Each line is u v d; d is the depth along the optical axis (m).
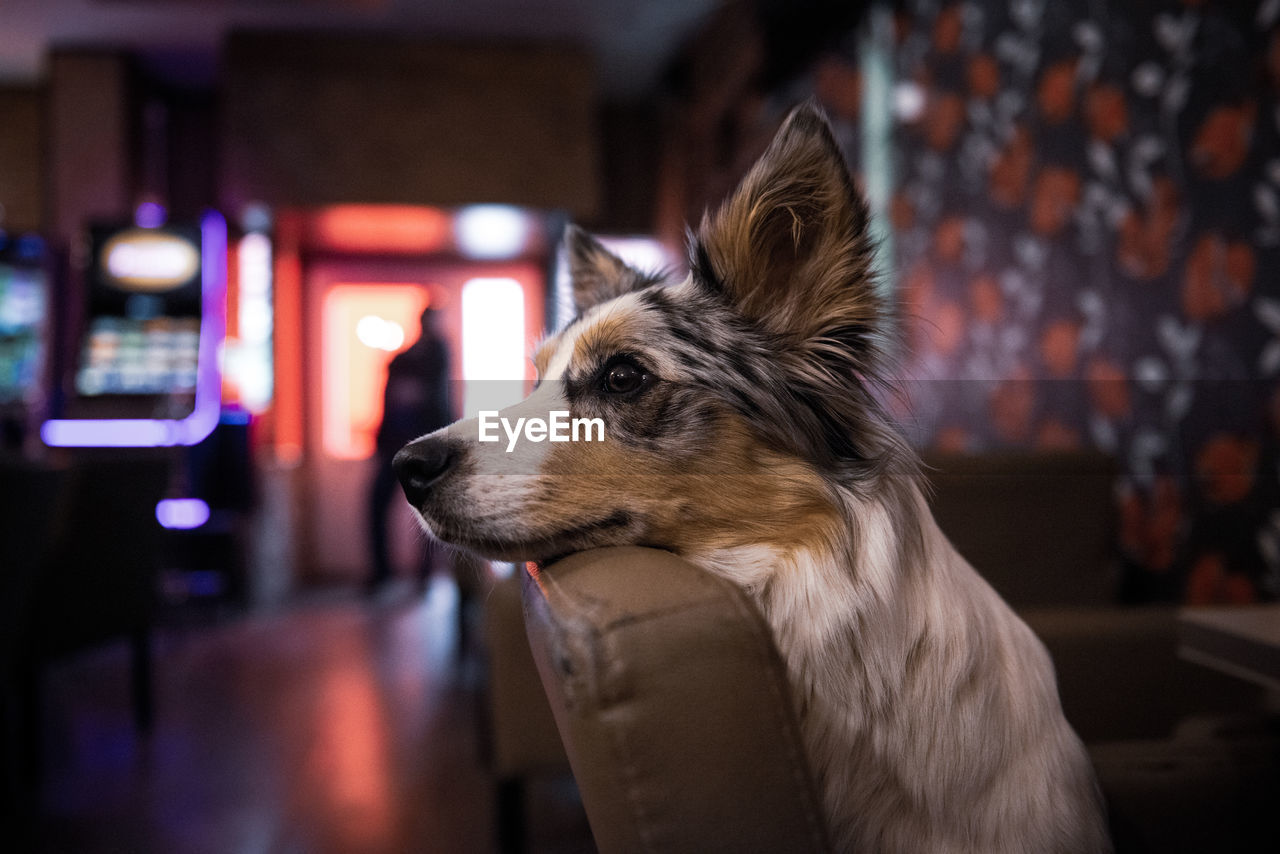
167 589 5.50
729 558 1.02
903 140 3.98
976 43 3.32
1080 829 0.96
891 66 4.11
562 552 1.06
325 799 2.48
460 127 6.14
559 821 2.32
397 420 5.99
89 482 2.75
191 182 7.04
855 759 0.91
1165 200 2.31
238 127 5.89
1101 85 2.57
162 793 2.53
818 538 0.99
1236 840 1.09
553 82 6.27
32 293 6.44
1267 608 1.38
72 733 3.11
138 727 3.12
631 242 7.69
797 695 0.94
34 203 6.54
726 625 0.56
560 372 1.18
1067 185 2.75
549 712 1.84
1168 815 1.09
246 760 2.82
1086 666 1.57
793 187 1.08
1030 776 0.95
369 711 3.36
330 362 7.21
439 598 6.06
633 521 1.04
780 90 5.38
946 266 3.56
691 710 0.55
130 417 5.73
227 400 6.44
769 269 1.12
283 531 6.30
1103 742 1.56
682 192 6.95
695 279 1.18
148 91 6.75
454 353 7.43
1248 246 2.02
